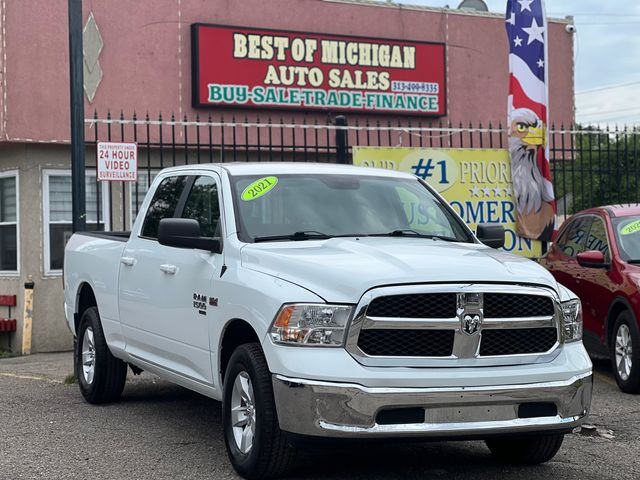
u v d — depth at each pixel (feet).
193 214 24.58
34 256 49.60
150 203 27.22
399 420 18.15
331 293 18.48
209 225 23.52
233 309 20.47
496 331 18.98
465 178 45.60
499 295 19.02
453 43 58.13
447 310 18.58
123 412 28.17
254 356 19.48
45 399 30.71
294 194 23.43
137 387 32.89
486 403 18.51
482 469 21.47
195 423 26.40
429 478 20.54
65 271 32.32
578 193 74.38
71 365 42.24
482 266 19.47
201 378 22.61
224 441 21.99
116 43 49.39
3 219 51.96
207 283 21.98
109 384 29.04
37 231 49.62
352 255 19.99
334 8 54.85
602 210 36.83
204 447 23.30
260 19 52.90
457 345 18.52
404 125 56.85
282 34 52.70
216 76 51.13
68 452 22.82
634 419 27.43
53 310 50.03
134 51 49.80
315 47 53.57
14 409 28.76
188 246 22.20
